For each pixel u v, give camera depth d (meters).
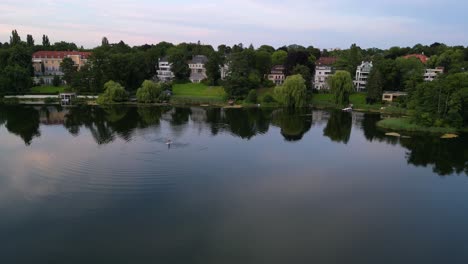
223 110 129.12
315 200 47.56
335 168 61.25
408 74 150.25
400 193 51.00
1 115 108.62
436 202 48.06
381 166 63.09
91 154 64.44
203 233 38.09
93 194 47.03
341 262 33.72
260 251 35.06
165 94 148.75
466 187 53.72
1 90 146.00
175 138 78.44
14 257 33.41
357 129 95.62
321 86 178.38
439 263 34.00
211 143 75.31
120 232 37.91
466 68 162.62
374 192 51.03
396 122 99.88
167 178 53.41
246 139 80.31
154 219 40.78
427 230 40.34
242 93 150.88
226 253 34.56
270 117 114.19
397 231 39.91
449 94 94.31
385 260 34.25
